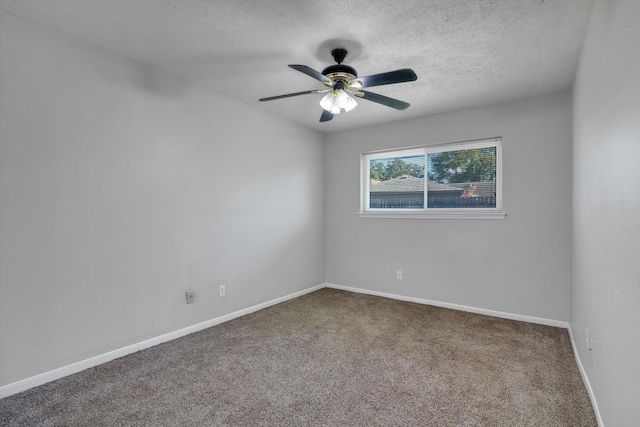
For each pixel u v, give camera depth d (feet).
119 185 8.00
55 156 6.93
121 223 8.05
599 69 5.46
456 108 11.69
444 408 6.05
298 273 13.87
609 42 4.77
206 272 10.11
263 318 11.03
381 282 13.88
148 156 8.59
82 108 7.33
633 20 3.66
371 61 8.16
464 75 8.95
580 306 7.65
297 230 13.80
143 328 8.54
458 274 12.04
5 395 6.29
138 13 6.26
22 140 6.48
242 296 11.33
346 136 14.79
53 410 5.95
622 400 4.17
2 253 6.26
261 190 12.05
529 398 6.34
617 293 4.41
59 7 6.08
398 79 6.73
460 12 6.14
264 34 6.98
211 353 8.35
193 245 9.73
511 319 10.96
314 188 14.76
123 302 8.11
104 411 5.94
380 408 6.06
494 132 11.23
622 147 4.16
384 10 6.10
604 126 5.13
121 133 8.03
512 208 10.97
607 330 4.97
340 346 8.80
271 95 10.61
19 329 6.47
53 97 6.89
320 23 6.55
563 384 6.83
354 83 6.95
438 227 12.45
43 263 6.78
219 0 5.84
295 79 9.41
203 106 9.96
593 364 6.05
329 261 15.40
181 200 9.39
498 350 8.50
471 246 11.76
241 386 6.81
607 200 4.96
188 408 6.05
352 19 6.40
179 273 9.36
